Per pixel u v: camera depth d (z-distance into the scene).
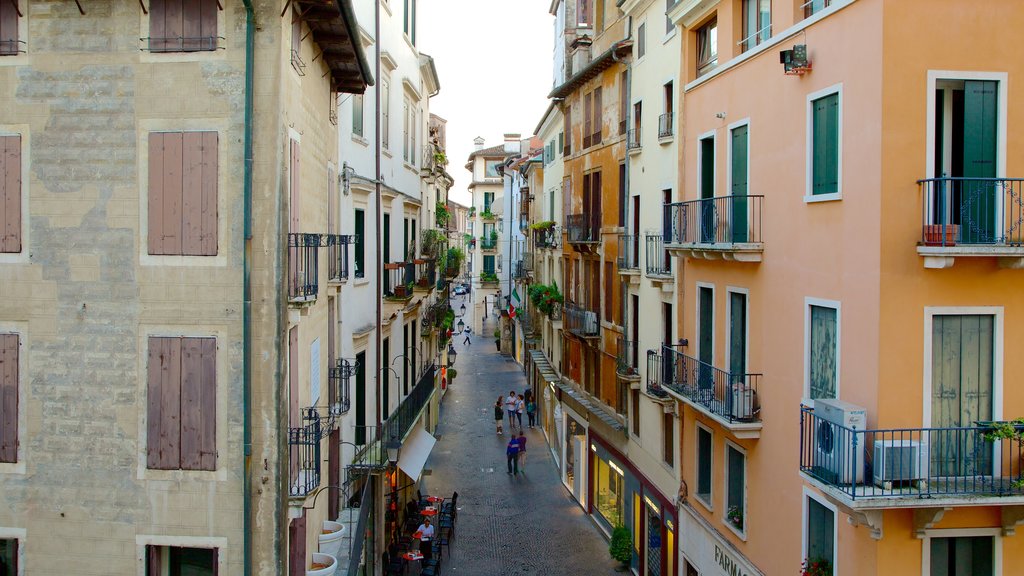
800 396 12.27
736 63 14.62
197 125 9.63
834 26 11.17
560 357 31.62
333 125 14.07
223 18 9.61
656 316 19.59
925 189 10.04
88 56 9.73
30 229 9.81
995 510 10.27
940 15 10.05
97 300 9.77
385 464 16.02
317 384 12.60
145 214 9.70
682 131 17.58
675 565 18.09
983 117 10.16
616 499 23.00
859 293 10.52
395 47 20.14
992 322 10.30
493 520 24.52
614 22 24.17
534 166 42.00
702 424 16.61
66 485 9.87
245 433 9.63
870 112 10.24
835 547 11.25
